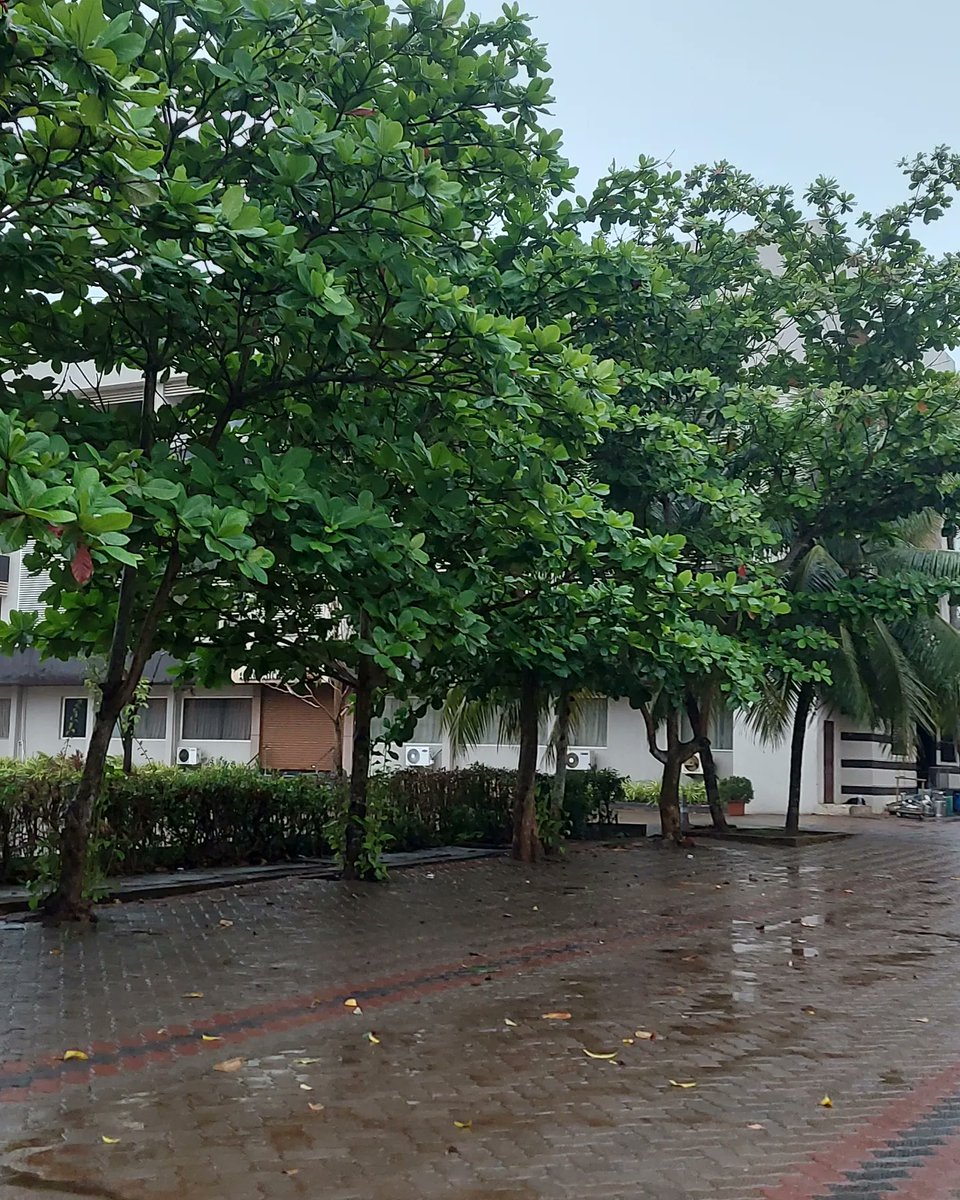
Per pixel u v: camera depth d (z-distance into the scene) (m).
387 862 14.61
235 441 8.46
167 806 12.89
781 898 12.66
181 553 7.88
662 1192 4.64
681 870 14.89
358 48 8.80
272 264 7.45
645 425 13.52
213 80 8.19
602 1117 5.47
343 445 9.29
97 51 5.94
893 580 17.02
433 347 8.30
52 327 8.66
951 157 17.17
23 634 10.28
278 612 12.09
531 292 11.50
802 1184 4.75
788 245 18.09
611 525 10.03
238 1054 6.32
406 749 26.67
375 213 8.13
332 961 8.69
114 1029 6.69
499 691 16.70
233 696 27.92
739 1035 6.96
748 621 16.52
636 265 11.76
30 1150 4.90
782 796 26.20
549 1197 4.57
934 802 25.33
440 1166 4.85
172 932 9.60
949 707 22.19
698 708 18.70
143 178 6.60
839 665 18.80
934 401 15.24
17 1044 6.35
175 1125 5.23
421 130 9.21
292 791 14.31
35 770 12.48
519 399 8.19
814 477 17.03
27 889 10.68
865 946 9.89
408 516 8.88
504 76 9.39
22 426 5.69
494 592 10.89
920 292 16.91
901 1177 4.84
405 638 8.61
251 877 12.66
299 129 7.74
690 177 17.47
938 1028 7.20
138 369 9.59
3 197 6.82
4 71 6.16
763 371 17.97
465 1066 6.21
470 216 10.38
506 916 10.95
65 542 5.54
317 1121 5.33
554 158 10.09
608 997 7.85
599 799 19.55
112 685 9.67
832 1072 6.26
